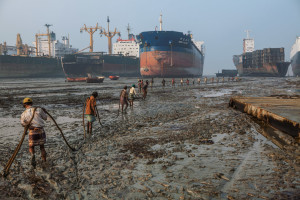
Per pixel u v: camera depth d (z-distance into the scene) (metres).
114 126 8.38
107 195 3.34
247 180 3.69
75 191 3.49
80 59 112.88
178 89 31.34
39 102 17.27
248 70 159.25
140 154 5.17
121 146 5.84
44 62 125.75
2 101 18.25
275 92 23.67
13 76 111.00
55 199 3.27
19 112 12.55
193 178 3.83
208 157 4.88
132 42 178.38
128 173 4.11
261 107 9.52
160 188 3.51
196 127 7.92
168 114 10.98
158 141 6.23
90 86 40.81
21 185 3.73
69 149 5.67
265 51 140.50
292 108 9.16
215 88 33.16
